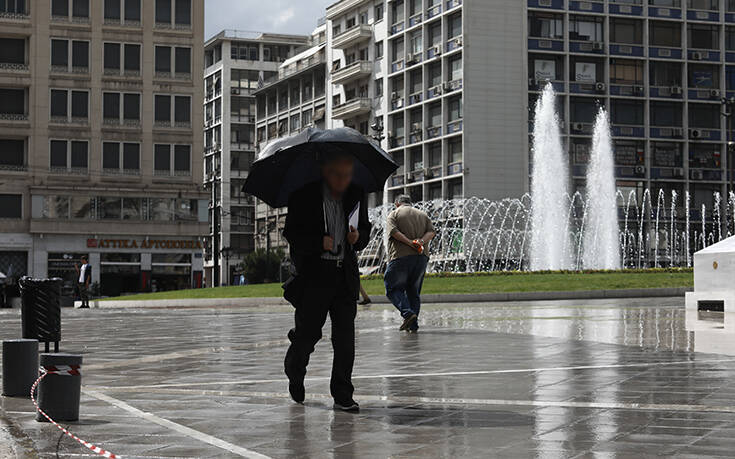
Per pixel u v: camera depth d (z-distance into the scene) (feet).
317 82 276.82
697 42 223.71
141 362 30.09
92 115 190.60
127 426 17.51
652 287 90.84
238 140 324.19
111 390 22.72
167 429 17.19
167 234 193.98
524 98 214.28
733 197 197.47
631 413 18.24
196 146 195.93
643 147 219.20
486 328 42.70
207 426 17.51
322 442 15.88
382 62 242.78
